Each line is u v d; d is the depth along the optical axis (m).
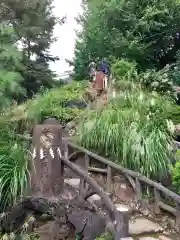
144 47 8.27
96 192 3.82
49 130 4.18
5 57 5.39
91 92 7.46
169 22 8.34
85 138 5.60
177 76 7.71
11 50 5.47
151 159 4.59
